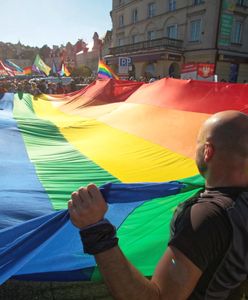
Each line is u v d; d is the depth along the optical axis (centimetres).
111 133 642
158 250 250
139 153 513
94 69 7569
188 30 3070
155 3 3438
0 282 172
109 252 107
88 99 1032
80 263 223
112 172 440
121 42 4178
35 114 958
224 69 2955
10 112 920
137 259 245
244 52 3067
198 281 110
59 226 192
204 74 1125
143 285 107
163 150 505
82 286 309
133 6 3791
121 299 107
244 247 111
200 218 109
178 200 235
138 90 858
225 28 2844
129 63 1410
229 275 112
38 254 213
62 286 309
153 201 239
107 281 107
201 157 128
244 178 121
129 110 752
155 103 712
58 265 221
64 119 815
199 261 105
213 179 124
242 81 3133
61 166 459
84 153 528
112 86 1037
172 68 3150
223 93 589
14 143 568
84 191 113
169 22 3272
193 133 522
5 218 289
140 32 3734
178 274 105
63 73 3166
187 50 3073
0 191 346
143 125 639
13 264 179
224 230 107
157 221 256
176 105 651
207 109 581
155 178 416
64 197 349
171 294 105
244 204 115
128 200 194
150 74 3188
